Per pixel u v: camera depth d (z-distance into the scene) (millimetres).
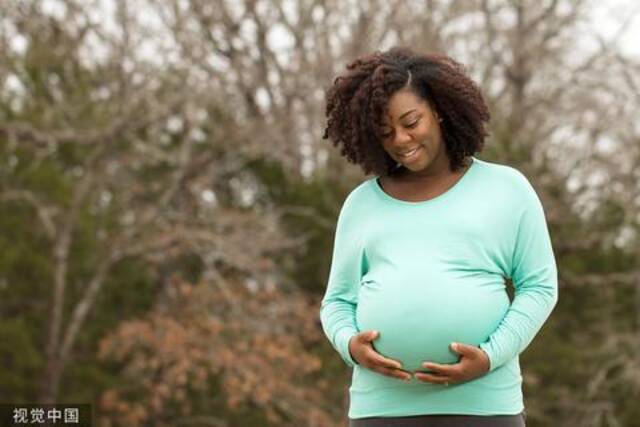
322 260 22078
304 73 22656
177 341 18453
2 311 19922
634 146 22125
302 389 19047
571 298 22125
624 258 22047
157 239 19281
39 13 19609
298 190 22453
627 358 20906
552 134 23609
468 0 24000
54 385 19156
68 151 21453
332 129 3928
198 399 20297
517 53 24531
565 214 21656
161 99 19312
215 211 20594
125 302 21000
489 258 3701
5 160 19922
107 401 19016
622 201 21922
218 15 22516
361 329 3775
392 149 3697
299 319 20031
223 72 21156
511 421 3713
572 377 21266
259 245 20078
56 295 19094
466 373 3588
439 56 3785
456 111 3711
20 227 19906
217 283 19984
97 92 20812
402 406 3699
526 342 3689
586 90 23562
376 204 3844
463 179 3785
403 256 3713
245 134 20578
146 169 22562
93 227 20281
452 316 3621
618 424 20812
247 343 19219
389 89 3662
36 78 20625
